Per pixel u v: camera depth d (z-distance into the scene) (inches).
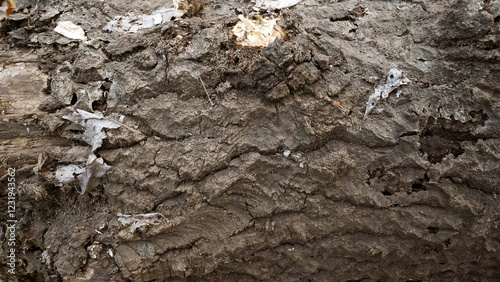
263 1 26.0
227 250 24.8
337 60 24.5
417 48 24.6
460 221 24.4
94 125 24.5
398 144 24.2
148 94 24.5
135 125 24.5
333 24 25.0
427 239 24.5
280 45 23.8
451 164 24.2
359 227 24.7
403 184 24.4
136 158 24.4
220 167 24.4
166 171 24.4
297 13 25.3
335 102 24.2
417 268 25.3
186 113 24.4
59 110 24.7
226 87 24.3
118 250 24.7
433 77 24.4
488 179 24.1
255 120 24.4
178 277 25.4
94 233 24.7
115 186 24.7
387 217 24.5
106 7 26.0
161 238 24.7
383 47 24.7
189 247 24.9
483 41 24.0
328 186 24.5
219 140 24.3
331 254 25.1
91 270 24.8
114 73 24.7
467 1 24.1
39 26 25.7
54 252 25.0
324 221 24.7
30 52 25.4
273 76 23.9
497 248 24.6
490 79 24.1
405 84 24.3
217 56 24.3
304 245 25.1
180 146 24.4
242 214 24.8
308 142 24.3
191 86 24.4
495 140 24.2
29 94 24.8
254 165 24.4
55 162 24.8
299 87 24.2
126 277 24.8
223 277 25.7
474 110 24.2
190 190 24.4
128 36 25.0
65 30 25.4
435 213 24.5
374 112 24.3
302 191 24.5
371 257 25.1
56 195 25.1
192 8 25.7
